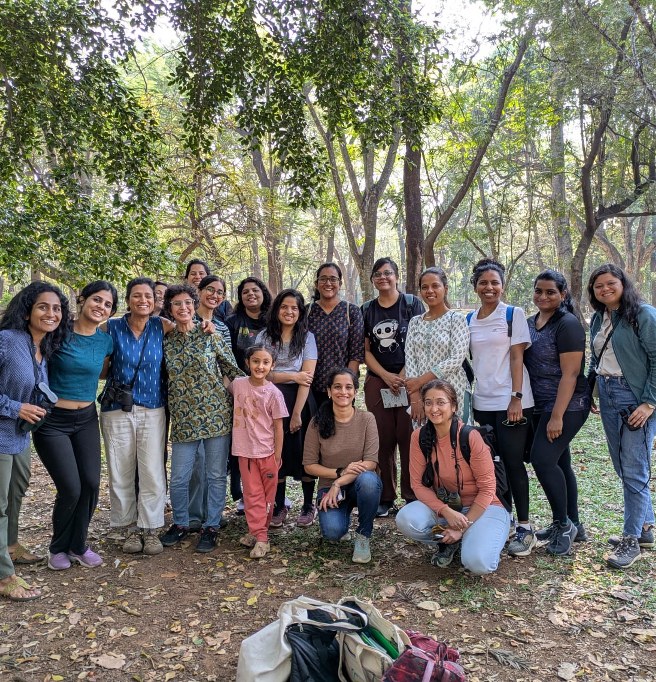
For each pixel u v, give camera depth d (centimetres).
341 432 412
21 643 298
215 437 414
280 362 450
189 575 377
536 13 1106
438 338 422
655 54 1077
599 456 668
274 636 250
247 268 2752
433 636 300
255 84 766
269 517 422
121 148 749
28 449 368
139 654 290
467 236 1738
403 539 436
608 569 371
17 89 701
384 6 666
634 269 2420
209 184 1593
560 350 383
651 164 1334
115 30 686
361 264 1358
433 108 760
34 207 766
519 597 340
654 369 366
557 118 1368
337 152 1759
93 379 377
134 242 807
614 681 262
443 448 367
